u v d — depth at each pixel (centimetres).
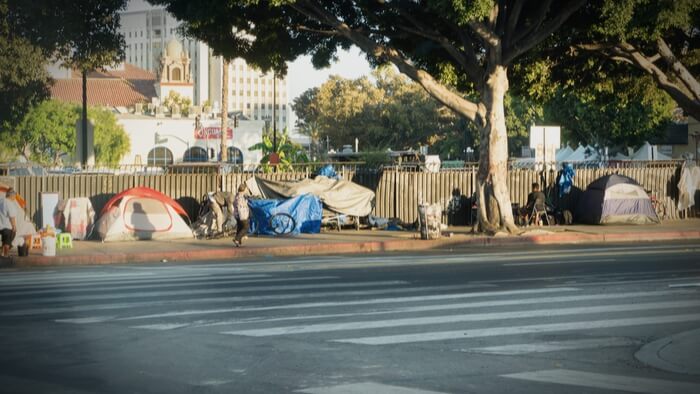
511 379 760
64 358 856
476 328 1023
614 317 1098
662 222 3225
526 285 1440
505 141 2722
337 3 2845
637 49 3119
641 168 3375
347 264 1917
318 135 10525
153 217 2627
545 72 3216
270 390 716
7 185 2594
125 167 3031
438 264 1867
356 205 2927
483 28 2562
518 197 3247
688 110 3131
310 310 1173
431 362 834
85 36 3481
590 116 6209
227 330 1016
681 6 2427
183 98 13412
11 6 3262
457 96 2728
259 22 2764
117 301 1278
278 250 2369
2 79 3481
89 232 2656
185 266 1953
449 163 4694
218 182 2969
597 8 2656
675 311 1145
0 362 837
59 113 9438
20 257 2095
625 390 721
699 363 820
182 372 788
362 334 985
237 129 10769
